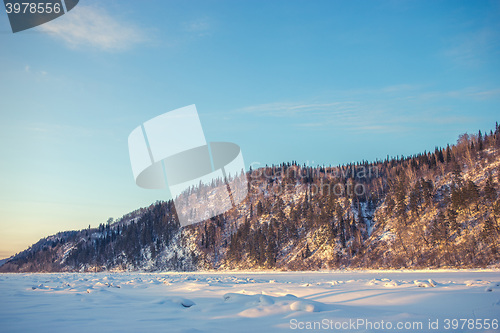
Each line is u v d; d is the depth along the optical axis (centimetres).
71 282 2753
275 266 10600
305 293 1593
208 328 766
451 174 10356
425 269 7119
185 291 1923
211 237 14050
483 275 4106
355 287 1942
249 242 12600
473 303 1031
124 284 2438
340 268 8875
